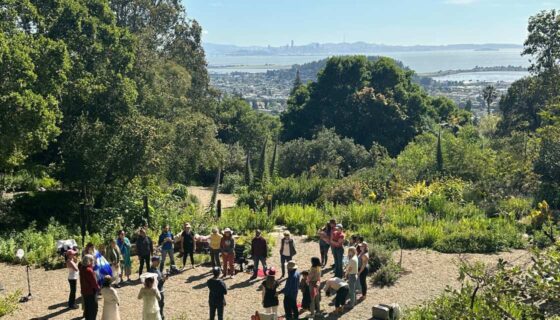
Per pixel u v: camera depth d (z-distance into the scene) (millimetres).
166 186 33000
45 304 13102
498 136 52062
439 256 17688
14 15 23281
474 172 30297
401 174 29609
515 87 52406
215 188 28906
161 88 38719
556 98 40656
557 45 46625
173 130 31328
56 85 23281
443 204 23625
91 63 28797
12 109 19969
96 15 30797
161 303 11734
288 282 11672
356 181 28156
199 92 52969
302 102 62375
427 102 61625
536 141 30969
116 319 11023
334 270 15445
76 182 25125
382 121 54125
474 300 9648
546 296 8375
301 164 43062
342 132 54688
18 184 27922
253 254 15102
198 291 14102
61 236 20016
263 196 27781
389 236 19531
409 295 13766
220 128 66438
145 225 20141
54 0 26578
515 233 19297
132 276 15344
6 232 20562
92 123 25938
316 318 12148
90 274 11344
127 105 28188
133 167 24953
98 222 22078
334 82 57656
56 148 27750
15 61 20422
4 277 15367
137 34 40844
